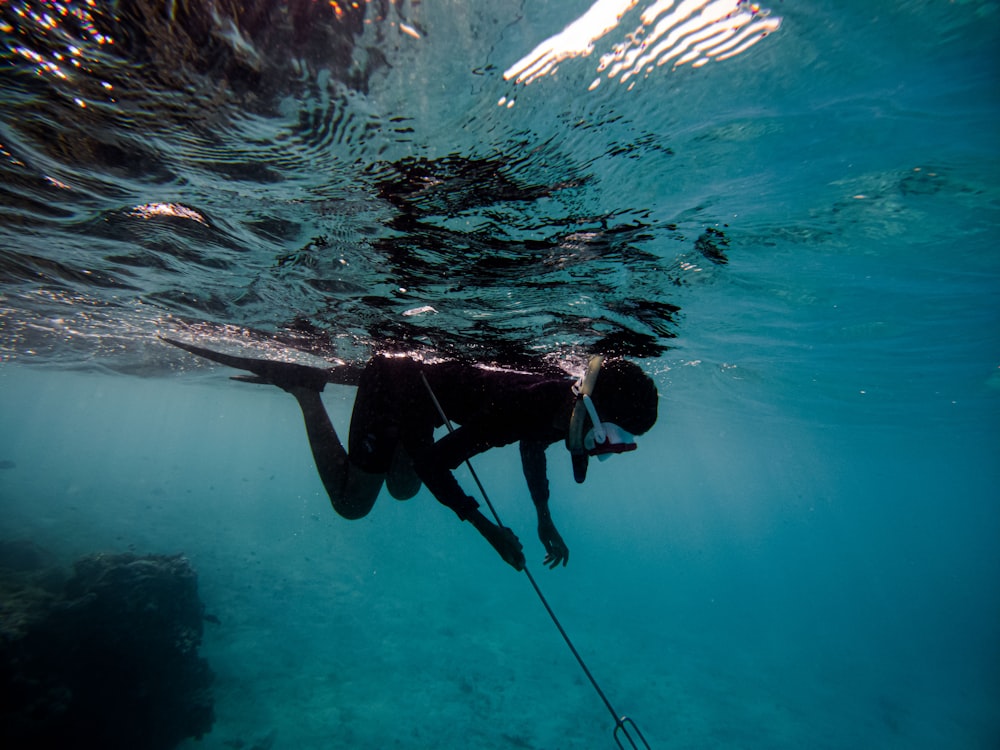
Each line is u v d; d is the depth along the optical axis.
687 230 4.10
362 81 2.31
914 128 2.98
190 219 4.05
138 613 10.68
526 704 15.99
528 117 2.59
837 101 2.70
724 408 18.42
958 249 4.80
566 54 2.25
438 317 5.92
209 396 31.09
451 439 2.36
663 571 49.31
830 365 10.84
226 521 36.84
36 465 55.88
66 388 36.56
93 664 9.46
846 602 43.66
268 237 4.21
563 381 2.47
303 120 2.60
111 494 41.00
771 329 7.75
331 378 3.86
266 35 2.07
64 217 4.24
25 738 7.56
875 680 23.55
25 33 2.07
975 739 18.70
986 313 7.15
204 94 2.43
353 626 19.52
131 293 6.66
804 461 45.75
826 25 2.25
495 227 3.77
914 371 11.39
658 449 39.97
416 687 15.49
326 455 3.44
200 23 2.01
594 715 16.25
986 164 3.35
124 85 2.40
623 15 2.12
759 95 2.59
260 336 8.33
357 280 5.03
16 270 6.21
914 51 2.39
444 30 2.09
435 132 2.67
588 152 2.91
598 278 4.88
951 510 116.50
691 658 23.17
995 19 2.21
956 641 32.28
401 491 4.02
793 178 3.45
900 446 28.98
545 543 3.43
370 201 3.44
